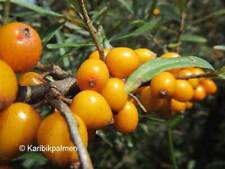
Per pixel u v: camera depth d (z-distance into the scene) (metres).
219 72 0.07
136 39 0.13
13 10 0.12
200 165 0.22
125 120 0.07
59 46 0.09
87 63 0.06
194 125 0.22
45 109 0.10
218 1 0.22
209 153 0.22
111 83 0.06
